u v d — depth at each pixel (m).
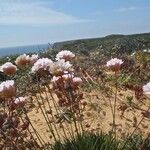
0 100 0.45
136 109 0.61
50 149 0.38
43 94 0.61
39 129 0.49
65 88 0.39
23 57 0.38
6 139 0.38
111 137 0.38
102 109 0.58
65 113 0.44
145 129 0.53
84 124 0.50
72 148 0.35
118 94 0.67
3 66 0.36
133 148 0.41
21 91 0.65
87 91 0.66
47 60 0.37
